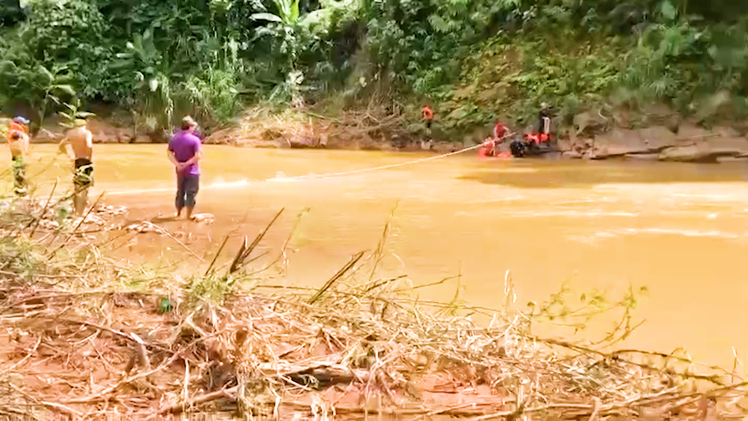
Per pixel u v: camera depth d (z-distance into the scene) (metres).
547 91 22.66
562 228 8.91
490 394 3.57
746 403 3.54
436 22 25.23
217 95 25.67
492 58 24.59
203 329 3.93
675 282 6.09
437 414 3.33
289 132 24.08
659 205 11.00
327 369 3.63
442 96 24.33
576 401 3.48
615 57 22.80
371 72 25.77
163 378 3.56
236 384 3.48
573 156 20.67
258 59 27.95
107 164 16.91
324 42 27.44
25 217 6.05
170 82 26.20
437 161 19.23
